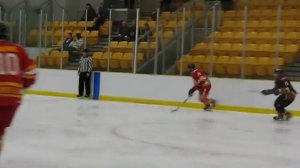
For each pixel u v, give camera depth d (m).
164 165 5.75
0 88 3.99
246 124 10.30
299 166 5.98
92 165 5.63
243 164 6.00
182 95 14.26
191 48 15.73
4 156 5.97
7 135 7.64
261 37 15.31
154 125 9.58
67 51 17.45
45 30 17.91
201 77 13.05
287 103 11.27
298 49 14.58
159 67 15.09
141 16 20.58
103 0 21.34
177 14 16.16
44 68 17.30
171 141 7.61
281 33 15.20
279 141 7.98
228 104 13.59
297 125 10.34
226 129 9.33
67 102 14.20
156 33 15.09
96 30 18.72
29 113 10.92
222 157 6.43
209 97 13.85
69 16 20.91
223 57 14.78
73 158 6.00
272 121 11.05
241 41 15.55
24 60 4.15
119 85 15.38
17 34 18.38
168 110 12.95
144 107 13.58
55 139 7.42
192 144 7.40
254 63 14.30
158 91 14.69
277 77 11.24
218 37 15.83
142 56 15.47
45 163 5.66
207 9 16.20
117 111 12.14
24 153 6.21
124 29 17.45
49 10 20.05
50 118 10.10
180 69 14.73
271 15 16.69
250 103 13.25
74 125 9.12
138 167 5.58
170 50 15.25
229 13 16.97
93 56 16.91
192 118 11.15
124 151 6.60
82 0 21.52
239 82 13.41
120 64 16.22
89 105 13.49
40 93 17.06
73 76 16.31
